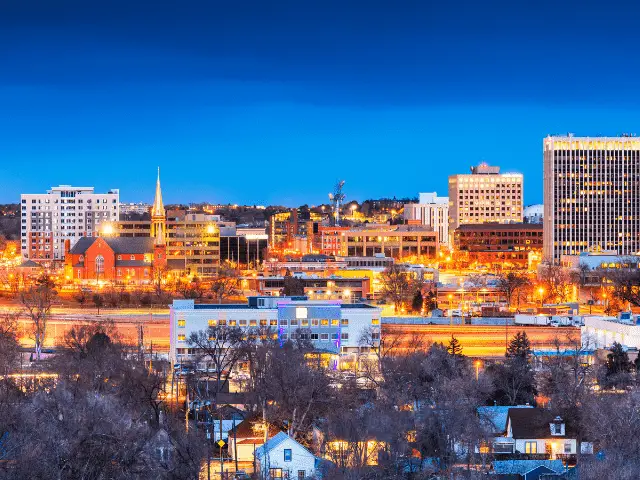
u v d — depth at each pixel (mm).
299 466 186375
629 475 174000
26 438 186625
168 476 185250
